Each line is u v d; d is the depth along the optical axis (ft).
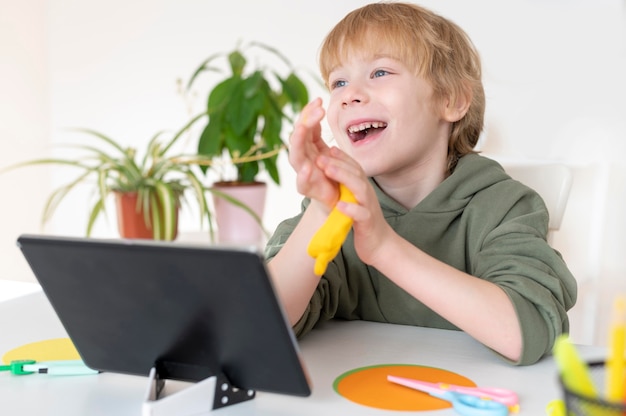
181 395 2.12
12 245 8.73
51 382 2.45
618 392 1.56
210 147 6.62
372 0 7.16
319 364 2.62
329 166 2.35
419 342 2.90
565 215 6.61
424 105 3.35
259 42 7.77
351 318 3.35
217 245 1.90
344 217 2.32
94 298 2.19
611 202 6.54
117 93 8.64
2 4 8.38
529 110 6.72
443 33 3.53
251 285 1.90
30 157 8.91
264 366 2.10
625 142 6.43
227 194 6.31
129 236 5.88
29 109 8.84
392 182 3.51
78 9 8.75
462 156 3.64
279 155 7.69
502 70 6.77
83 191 9.00
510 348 2.58
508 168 4.04
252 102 6.49
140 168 6.01
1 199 8.56
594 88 6.49
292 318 2.87
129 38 8.48
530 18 6.63
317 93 7.53
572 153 6.62
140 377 2.49
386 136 3.30
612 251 6.57
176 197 6.10
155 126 8.45
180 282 2.00
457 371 2.55
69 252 2.11
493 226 3.25
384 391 2.34
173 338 2.17
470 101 3.59
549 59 6.61
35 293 3.63
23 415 2.18
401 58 3.29
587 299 6.36
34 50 8.86
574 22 6.50
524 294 2.71
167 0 8.21
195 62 8.14
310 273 2.86
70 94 8.94
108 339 2.30
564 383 1.59
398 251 2.59
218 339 2.10
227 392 2.20
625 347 1.75
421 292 2.63
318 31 7.47
